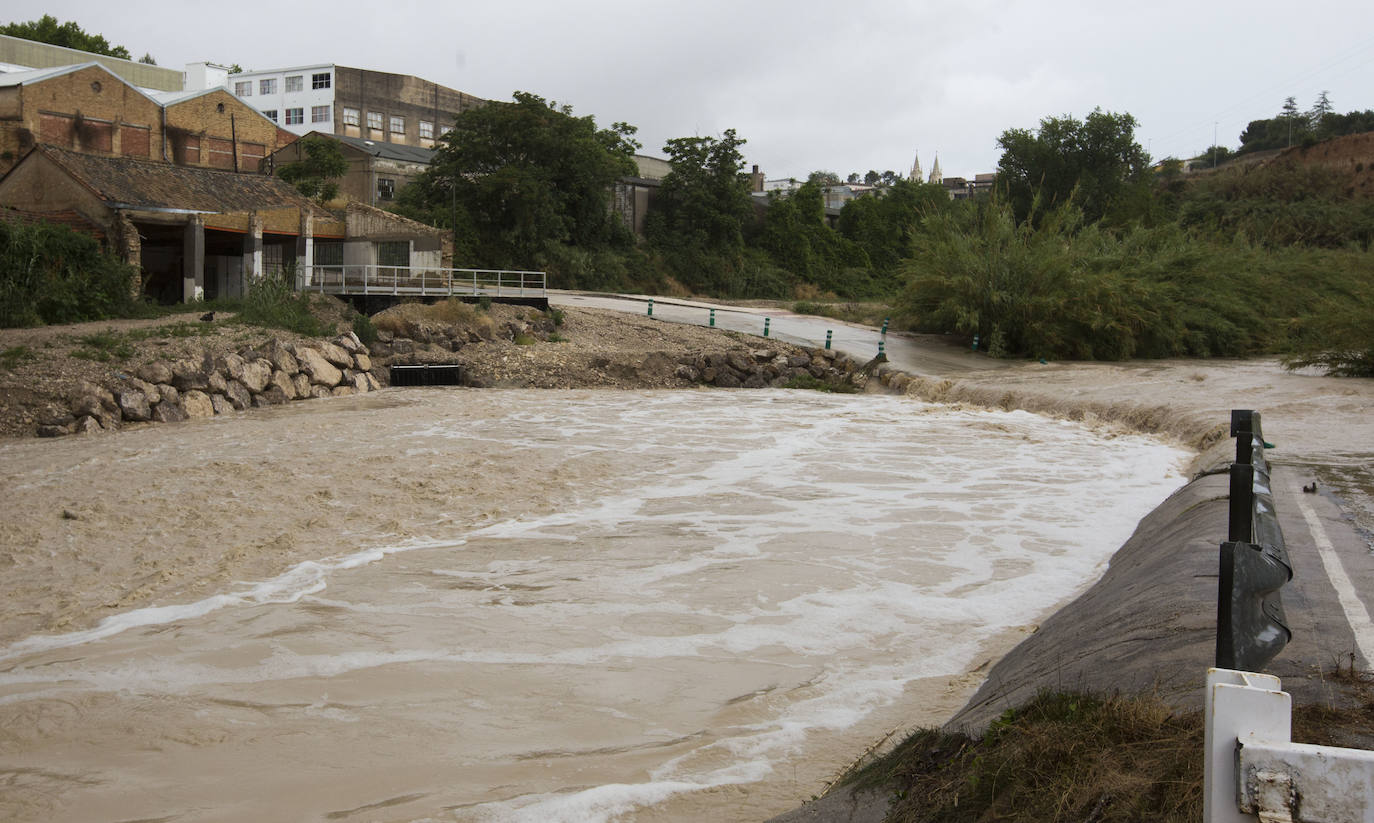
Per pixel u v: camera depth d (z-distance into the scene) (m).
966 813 4.09
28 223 32.22
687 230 74.81
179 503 14.12
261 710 6.92
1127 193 71.38
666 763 5.98
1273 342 40.72
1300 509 9.94
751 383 35.31
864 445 20.64
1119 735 4.13
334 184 51.88
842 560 11.23
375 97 76.69
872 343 40.91
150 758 6.16
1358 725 3.95
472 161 60.69
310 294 37.66
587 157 63.62
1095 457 19.09
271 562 11.16
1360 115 108.38
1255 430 4.14
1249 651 2.65
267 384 27.19
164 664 7.89
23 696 7.22
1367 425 18.00
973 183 147.88
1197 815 3.41
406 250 43.09
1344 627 5.61
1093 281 37.66
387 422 23.36
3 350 24.80
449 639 8.48
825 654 8.10
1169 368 34.59
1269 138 119.25
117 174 36.06
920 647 8.28
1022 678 6.30
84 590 10.17
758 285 75.00
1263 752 2.18
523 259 61.16
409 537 12.37
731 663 7.87
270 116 77.31
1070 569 10.88
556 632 8.66
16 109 46.72
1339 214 75.00
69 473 16.44
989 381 31.14
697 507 14.30
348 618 9.08
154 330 28.42
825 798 4.94
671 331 40.78
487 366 34.12
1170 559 8.02
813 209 85.75
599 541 12.16
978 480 16.58
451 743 6.33
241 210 38.09
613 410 26.81
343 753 6.19
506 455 18.62
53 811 5.48
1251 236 71.75
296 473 16.44
